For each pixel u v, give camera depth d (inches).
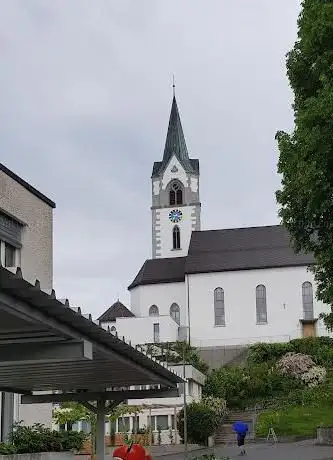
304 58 674.2
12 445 617.9
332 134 584.1
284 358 2245.3
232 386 2038.6
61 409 1384.1
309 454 1071.6
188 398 1680.6
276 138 668.7
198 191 3405.5
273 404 1963.6
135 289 2810.0
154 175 3422.7
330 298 667.4
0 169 794.2
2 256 808.3
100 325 357.1
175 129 3526.1
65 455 661.3
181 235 3341.5
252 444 1446.9
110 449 1413.6
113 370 538.6
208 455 782.5
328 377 2165.4
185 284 2699.3
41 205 916.6
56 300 285.4
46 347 359.6
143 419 1640.0
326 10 613.9
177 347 2250.2
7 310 273.4
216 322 2581.2
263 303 2576.3
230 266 2628.0
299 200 641.0
